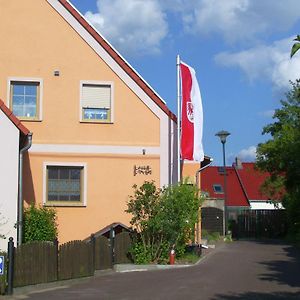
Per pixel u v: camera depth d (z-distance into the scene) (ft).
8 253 45.80
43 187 70.13
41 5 72.33
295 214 117.91
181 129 77.82
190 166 92.94
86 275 56.59
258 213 149.38
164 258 65.87
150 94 73.41
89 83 72.28
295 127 113.29
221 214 138.41
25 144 61.52
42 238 63.26
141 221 65.21
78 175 71.77
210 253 82.28
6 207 58.39
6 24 71.67
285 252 84.33
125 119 72.90
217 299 41.91
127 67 73.10
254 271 59.26
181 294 44.37
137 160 72.69
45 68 71.77
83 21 72.59
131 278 55.26
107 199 71.61
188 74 78.84
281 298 42.27
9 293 45.21
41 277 49.67
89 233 70.74
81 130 71.92
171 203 65.41
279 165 107.76
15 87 71.36
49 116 71.36
